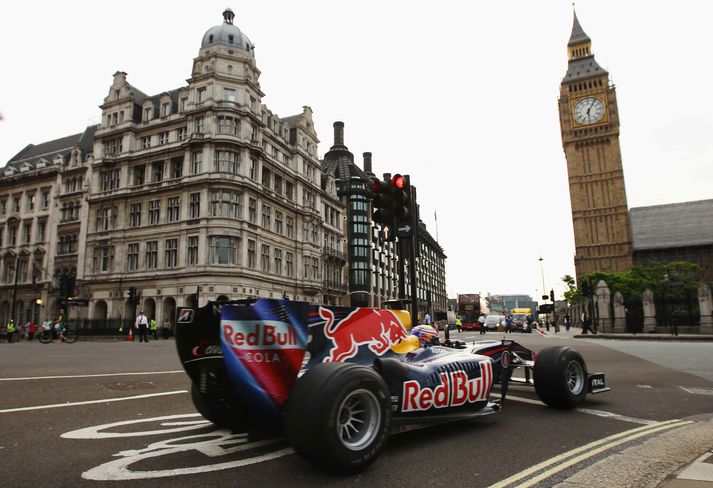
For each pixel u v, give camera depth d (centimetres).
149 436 465
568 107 9081
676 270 5903
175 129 3975
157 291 3712
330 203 5481
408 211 824
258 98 4091
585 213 8706
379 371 420
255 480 339
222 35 3972
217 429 493
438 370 468
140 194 3978
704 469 346
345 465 339
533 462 383
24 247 4891
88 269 4116
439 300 10731
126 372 978
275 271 4188
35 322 4625
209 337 433
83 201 4553
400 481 339
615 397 695
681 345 1923
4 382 814
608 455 402
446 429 497
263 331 372
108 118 4350
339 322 449
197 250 3616
